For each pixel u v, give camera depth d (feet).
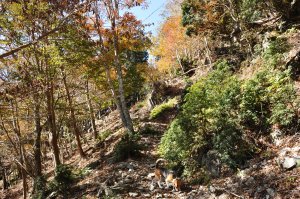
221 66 39.70
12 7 29.40
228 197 23.63
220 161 27.99
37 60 42.42
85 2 22.61
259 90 30.14
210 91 32.81
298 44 38.63
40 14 23.56
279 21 54.08
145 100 102.22
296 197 19.80
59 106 60.95
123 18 58.65
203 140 31.53
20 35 33.35
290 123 26.68
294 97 27.55
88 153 63.00
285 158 23.41
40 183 42.88
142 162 41.06
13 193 75.61
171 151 32.63
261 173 23.90
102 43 58.44
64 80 61.16
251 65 53.67
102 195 33.12
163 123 67.41
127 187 33.04
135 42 62.85
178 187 28.96
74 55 49.70
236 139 28.07
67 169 41.04
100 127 107.76
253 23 61.36
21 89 26.45
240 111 29.89
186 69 114.73
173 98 81.25
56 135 54.90
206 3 69.10
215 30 72.23
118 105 62.13
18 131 54.95
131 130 57.72
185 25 81.20
